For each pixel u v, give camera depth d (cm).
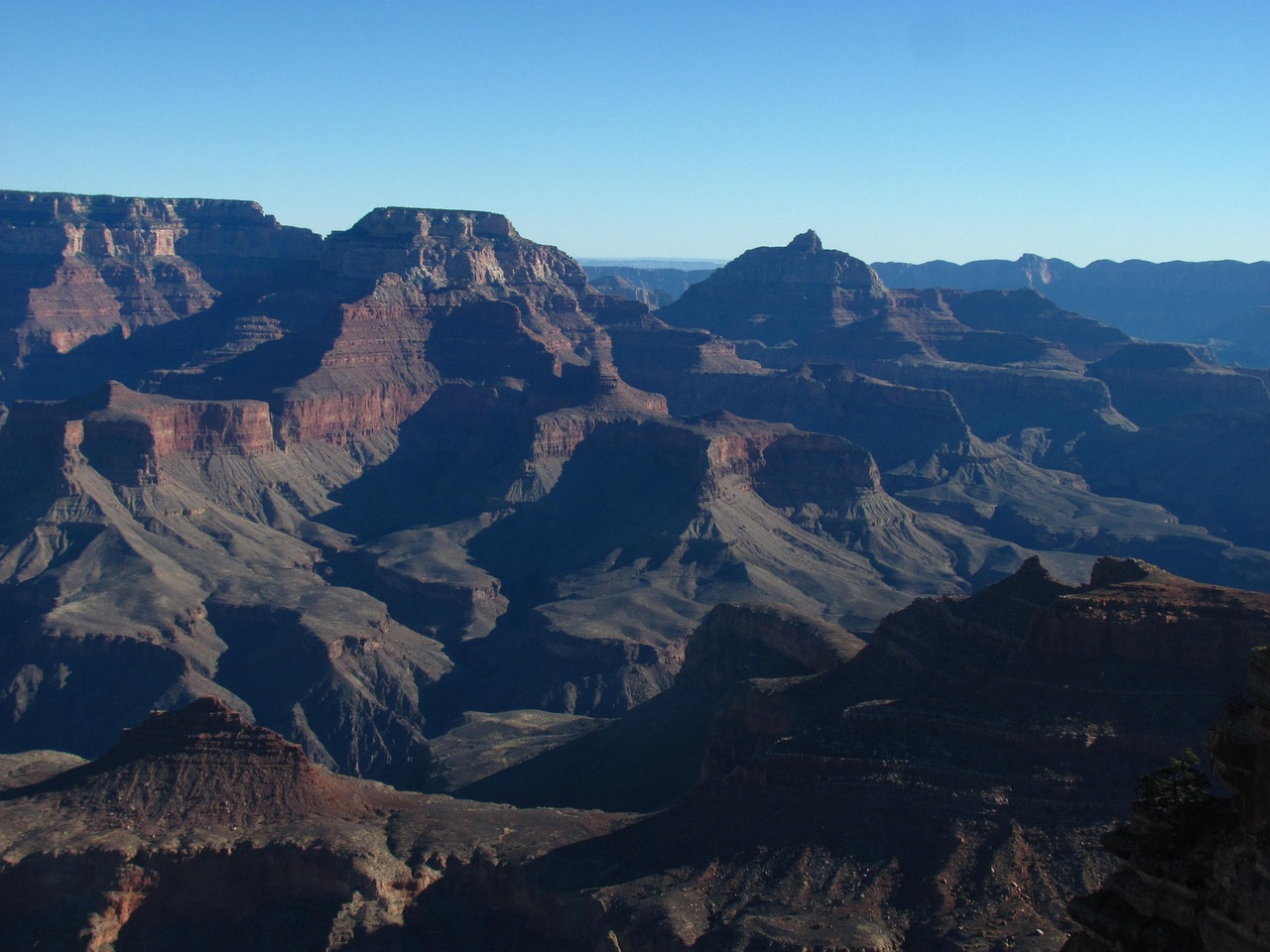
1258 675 3684
